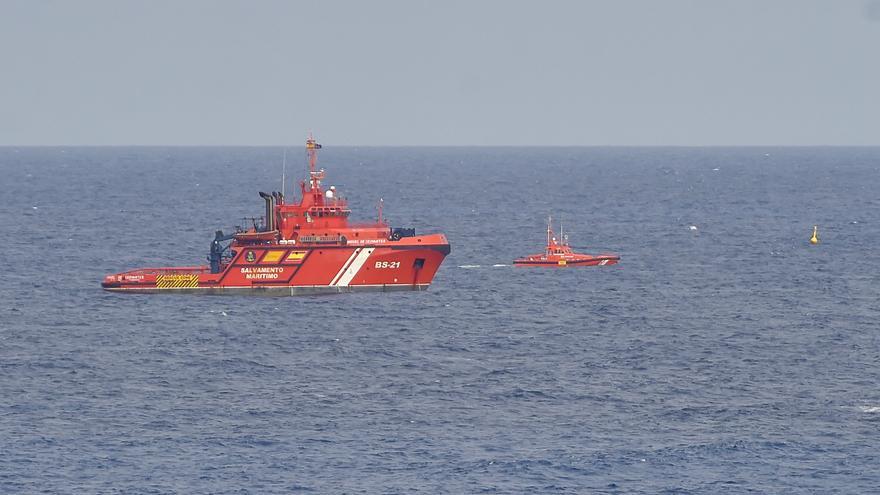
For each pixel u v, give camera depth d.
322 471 178.00
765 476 177.00
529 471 178.50
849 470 179.25
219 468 178.62
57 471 176.62
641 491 171.88
